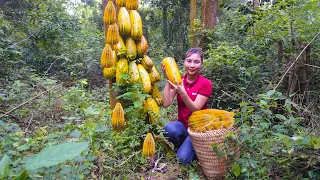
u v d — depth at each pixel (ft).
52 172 6.64
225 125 8.56
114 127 10.41
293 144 7.97
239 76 14.25
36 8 35.70
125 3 10.28
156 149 10.27
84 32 33.99
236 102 13.87
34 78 19.97
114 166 8.79
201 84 9.88
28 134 11.74
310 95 11.93
